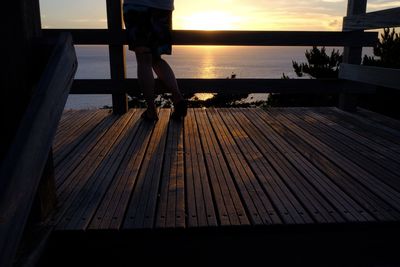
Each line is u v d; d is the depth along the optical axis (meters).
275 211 1.64
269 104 7.36
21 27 1.37
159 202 1.76
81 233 1.49
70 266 1.54
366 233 1.57
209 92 3.76
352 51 3.84
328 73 7.24
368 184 1.96
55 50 1.43
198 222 1.54
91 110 4.06
